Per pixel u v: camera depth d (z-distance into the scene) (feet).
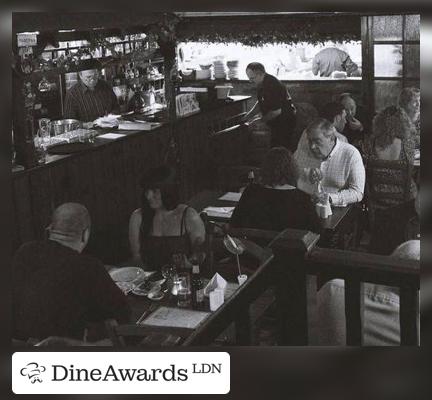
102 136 23.13
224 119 30.25
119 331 8.95
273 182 13.61
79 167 20.67
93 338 10.49
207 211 16.46
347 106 24.43
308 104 32.09
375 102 27.45
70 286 10.15
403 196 17.76
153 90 29.71
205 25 32.48
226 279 12.26
